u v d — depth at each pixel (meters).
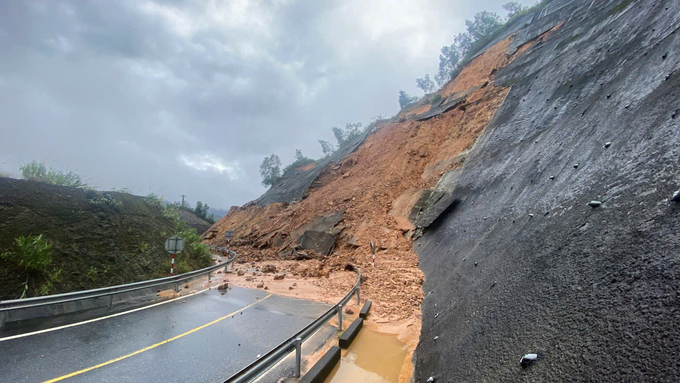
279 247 22.89
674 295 2.30
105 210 11.09
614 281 2.92
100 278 9.30
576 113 8.78
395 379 4.80
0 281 7.25
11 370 4.57
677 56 5.63
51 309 7.57
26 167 10.49
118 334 6.35
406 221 17.45
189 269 12.99
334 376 4.87
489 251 6.63
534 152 9.54
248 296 10.20
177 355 5.40
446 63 46.34
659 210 3.17
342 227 19.81
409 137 26.50
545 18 24.58
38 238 8.08
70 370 4.69
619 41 10.23
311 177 35.78
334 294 10.47
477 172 14.10
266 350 5.71
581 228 4.18
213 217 67.75
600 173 4.97
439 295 7.17
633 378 2.04
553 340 2.88
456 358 3.93
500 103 19.69
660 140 4.11
